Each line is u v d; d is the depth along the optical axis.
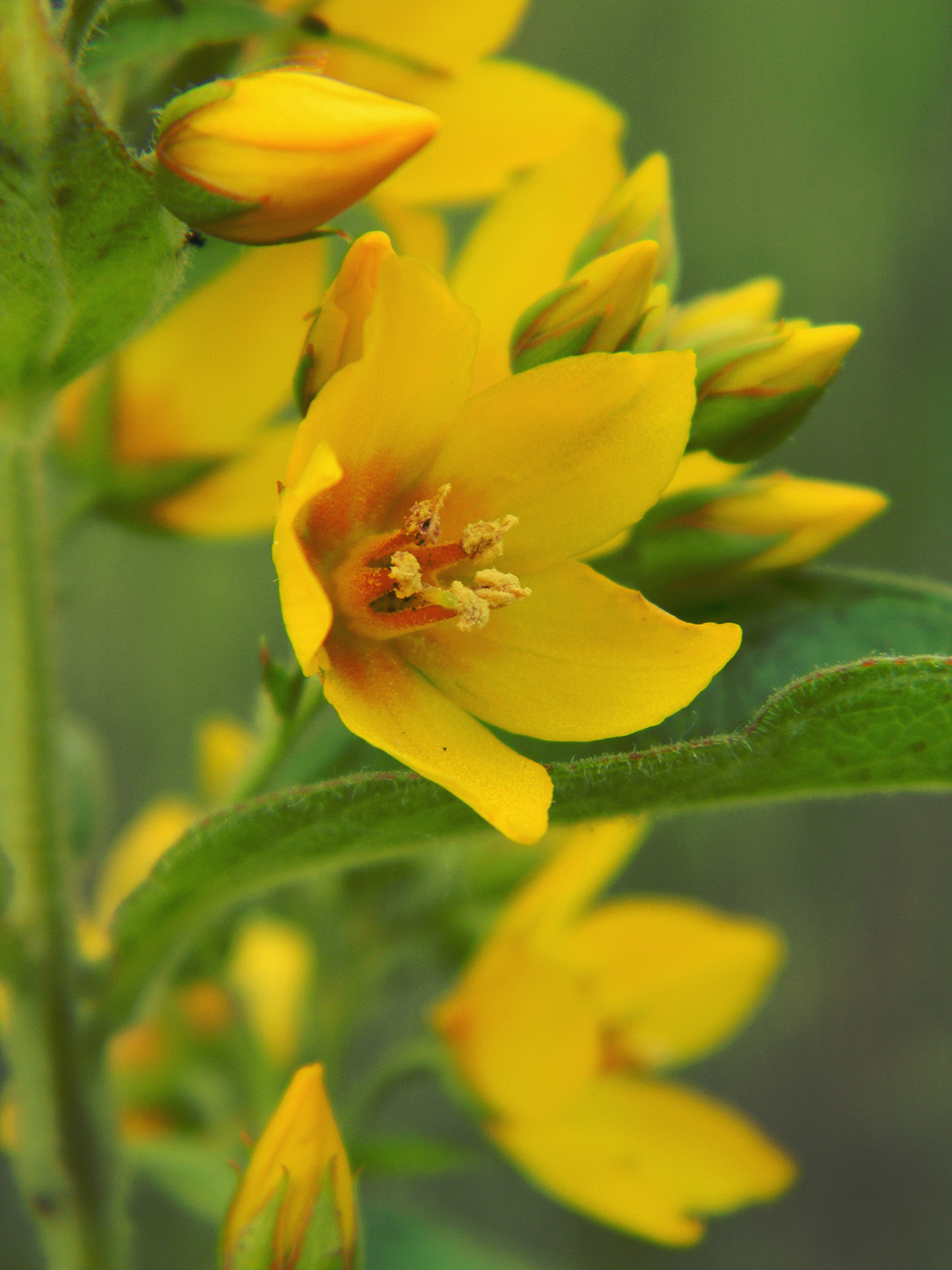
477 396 0.12
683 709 0.13
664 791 0.12
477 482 0.12
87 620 0.27
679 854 0.28
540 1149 0.15
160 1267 0.23
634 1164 0.15
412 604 0.12
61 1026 0.13
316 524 0.12
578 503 0.12
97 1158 0.13
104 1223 0.13
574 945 0.15
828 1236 0.28
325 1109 0.12
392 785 0.12
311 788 0.12
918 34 0.30
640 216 0.13
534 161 0.14
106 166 0.12
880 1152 0.28
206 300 0.13
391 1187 0.25
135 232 0.12
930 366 0.29
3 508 0.13
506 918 0.15
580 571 0.12
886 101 0.30
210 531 0.14
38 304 0.12
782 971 0.29
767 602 0.13
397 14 0.14
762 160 0.30
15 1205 0.24
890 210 0.30
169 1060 0.15
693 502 0.13
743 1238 0.28
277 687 0.13
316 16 0.13
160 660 0.27
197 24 0.13
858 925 0.29
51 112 0.12
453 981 0.16
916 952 0.29
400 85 0.14
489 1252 0.15
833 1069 0.29
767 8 0.30
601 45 0.31
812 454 0.29
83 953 0.13
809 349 0.13
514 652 0.12
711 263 0.29
